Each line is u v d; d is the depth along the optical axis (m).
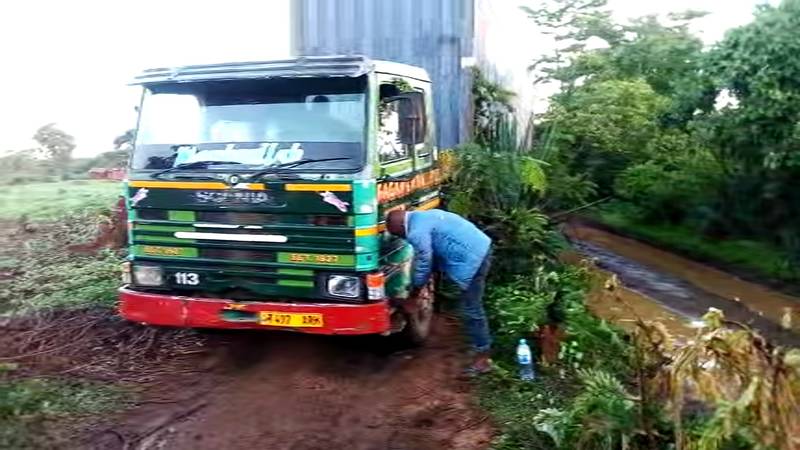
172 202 5.52
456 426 5.05
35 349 6.14
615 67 16.08
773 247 10.59
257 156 5.43
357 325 5.22
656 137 13.52
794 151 8.62
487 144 9.00
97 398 5.28
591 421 4.28
